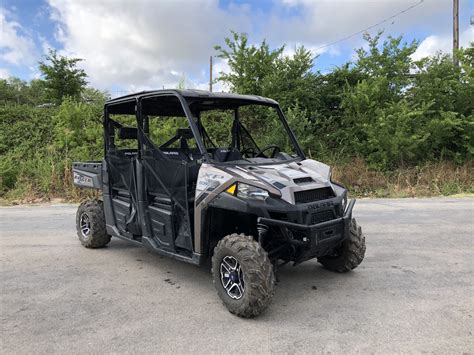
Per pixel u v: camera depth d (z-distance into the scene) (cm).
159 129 754
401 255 542
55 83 1791
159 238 469
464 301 390
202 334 330
